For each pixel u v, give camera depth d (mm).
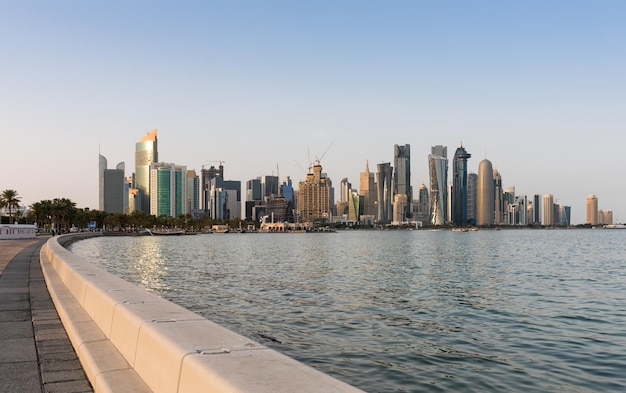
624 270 68562
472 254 115250
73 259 20781
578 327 26719
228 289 45312
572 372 17938
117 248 143125
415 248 153125
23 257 40312
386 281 52938
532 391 15805
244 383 4012
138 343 6832
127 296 9398
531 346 22031
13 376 7715
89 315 11047
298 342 22938
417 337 23984
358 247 164000
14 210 196250
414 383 16672
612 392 15641
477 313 31391
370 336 24266
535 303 36062
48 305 15109
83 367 8070
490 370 18188
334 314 30906
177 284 50156
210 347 5352
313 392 3760
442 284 49781
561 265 78938
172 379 5285
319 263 84312
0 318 12898
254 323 27844
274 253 122750
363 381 16969
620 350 21250
